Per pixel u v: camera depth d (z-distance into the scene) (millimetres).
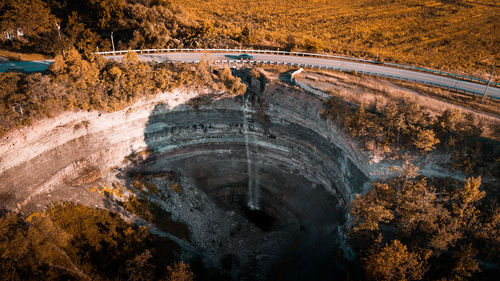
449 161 35656
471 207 31859
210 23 80000
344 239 37531
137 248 37531
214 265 42406
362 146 38344
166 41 64938
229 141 52281
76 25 61062
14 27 55125
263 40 75500
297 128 47750
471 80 55281
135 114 45594
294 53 65250
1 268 28609
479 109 44656
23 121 35812
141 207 42406
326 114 43438
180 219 45219
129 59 48625
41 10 58594
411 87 51875
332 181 43906
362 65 61531
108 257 35500
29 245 30500
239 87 50281
